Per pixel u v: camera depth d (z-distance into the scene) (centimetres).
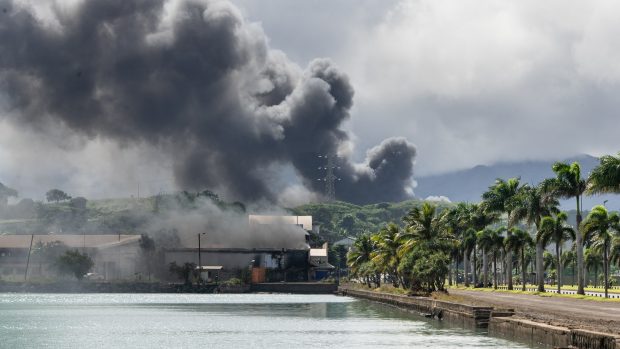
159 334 12425
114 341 11356
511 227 19162
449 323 12938
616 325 7906
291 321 14900
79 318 16250
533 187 17450
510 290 19650
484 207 19812
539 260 17125
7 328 13712
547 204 17138
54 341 11469
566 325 8231
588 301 13250
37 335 12406
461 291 19775
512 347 8644
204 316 16775
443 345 9400
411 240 17988
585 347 7062
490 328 10762
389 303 19500
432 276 17075
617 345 6438
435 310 14125
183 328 13500
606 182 11956
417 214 17975
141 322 15038
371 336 11300
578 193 14825
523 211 17375
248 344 10719
